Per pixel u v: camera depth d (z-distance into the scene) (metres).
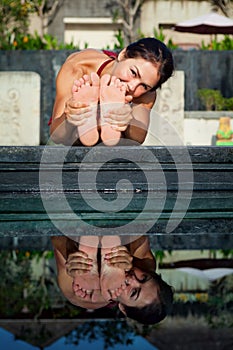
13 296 0.94
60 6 16.56
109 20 16.66
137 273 1.13
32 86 9.65
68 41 16.95
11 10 15.05
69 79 2.67
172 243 1.48
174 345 0.72
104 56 2.76
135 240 1.52
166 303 0.91
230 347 0.71
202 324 0.80
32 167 2.42
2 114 9.69
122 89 2.44
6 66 10.94
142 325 0.79
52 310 0.86
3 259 1.26
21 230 1.66
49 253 1.33
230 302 0.92
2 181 2.44
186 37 16.73
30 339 0.73
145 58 2.46
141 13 16.55
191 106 11.07
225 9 16.30
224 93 11.12
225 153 2.49
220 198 2.46
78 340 0.73
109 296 0.94
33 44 11.55
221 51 11.02
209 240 1.54
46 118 10.82
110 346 0.71
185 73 11.06
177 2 16.47
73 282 1.05
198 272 1.15
